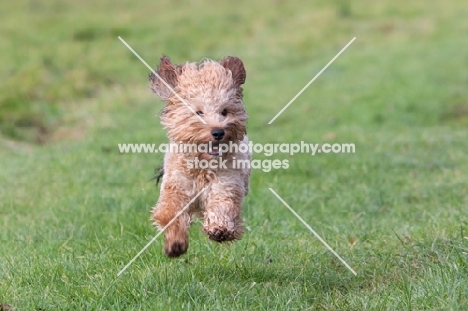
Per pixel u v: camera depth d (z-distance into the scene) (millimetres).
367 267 8867
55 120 23297
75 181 14148
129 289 7824
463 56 30703
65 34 33562
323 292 8078
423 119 23359
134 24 35875
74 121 23141
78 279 8328
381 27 37125
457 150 17219
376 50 32688
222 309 7250
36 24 35000
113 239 9992
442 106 24562
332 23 37531
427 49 32344
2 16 36406
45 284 8234
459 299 7121
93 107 24672
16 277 8461
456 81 27359
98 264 8844
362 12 40000
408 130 20859
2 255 9688
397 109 24016
